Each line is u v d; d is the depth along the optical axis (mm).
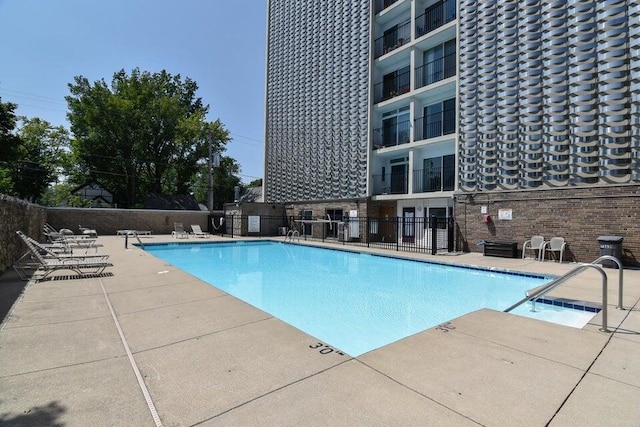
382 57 16719
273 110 23969
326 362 3010
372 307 6484
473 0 12617
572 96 9898
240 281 9016
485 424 2102
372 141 16859
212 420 2131
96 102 32031
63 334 3688
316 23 20172
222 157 42469
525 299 4730
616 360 3076
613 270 8234
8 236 7941
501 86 11625
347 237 17172
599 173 9352
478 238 12133
